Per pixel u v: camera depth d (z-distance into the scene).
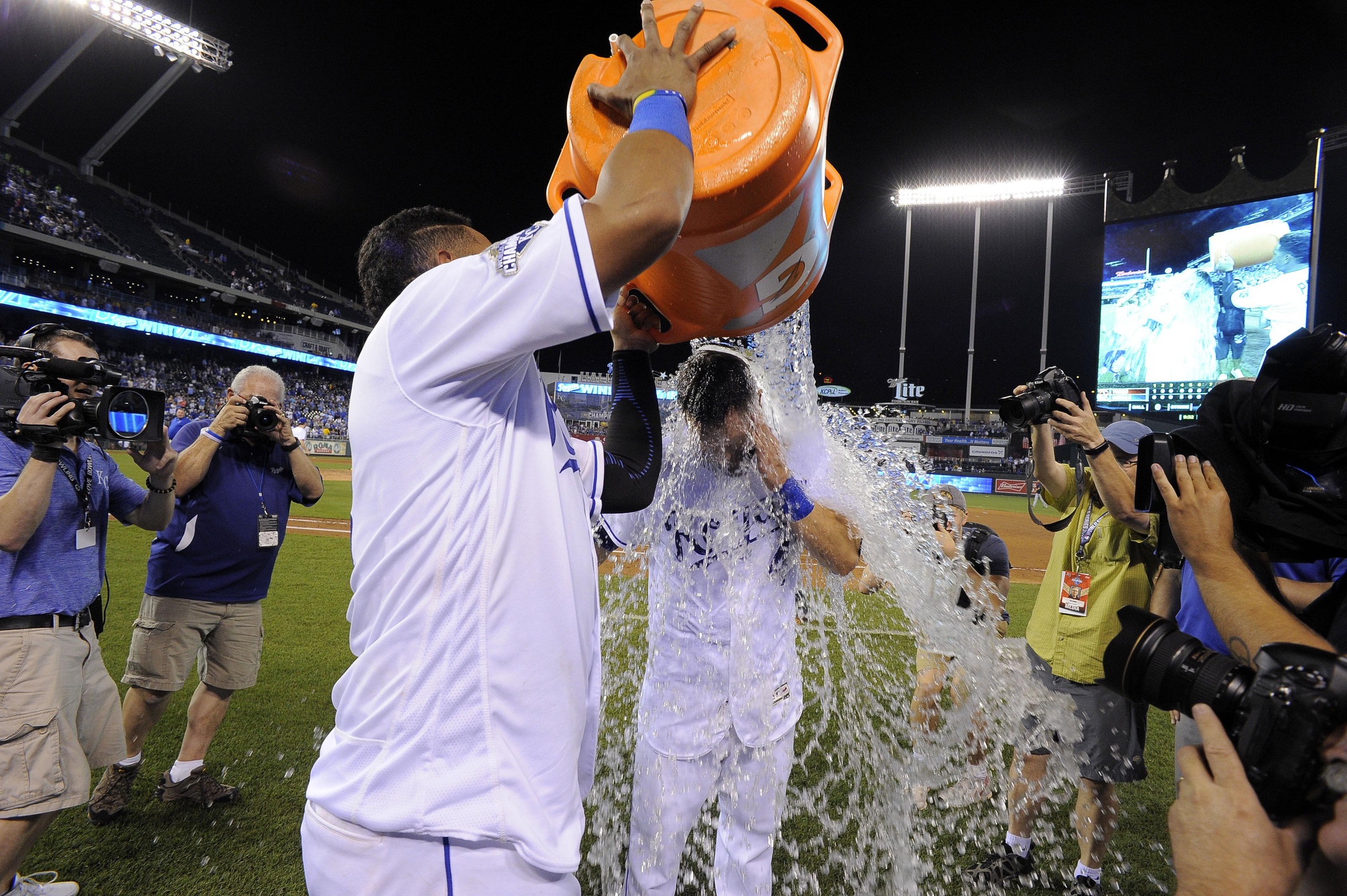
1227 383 1.23
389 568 0.98
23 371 2.15
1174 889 2.46
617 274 0.90
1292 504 1.09
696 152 0.98
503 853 0.92
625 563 2.52
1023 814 2.50
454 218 1.24
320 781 1.01
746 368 1.76
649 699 1.81
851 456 2.19
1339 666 0.73
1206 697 0.84
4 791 1.97
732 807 1.79
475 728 0.94
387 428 0.98
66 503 2.22
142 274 36.62
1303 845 0.74
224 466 3.01
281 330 45.84
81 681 2.21
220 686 3.00
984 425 31.20
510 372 1.02
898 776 2.64
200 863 2.52
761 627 1.75
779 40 1.00
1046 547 13.27
